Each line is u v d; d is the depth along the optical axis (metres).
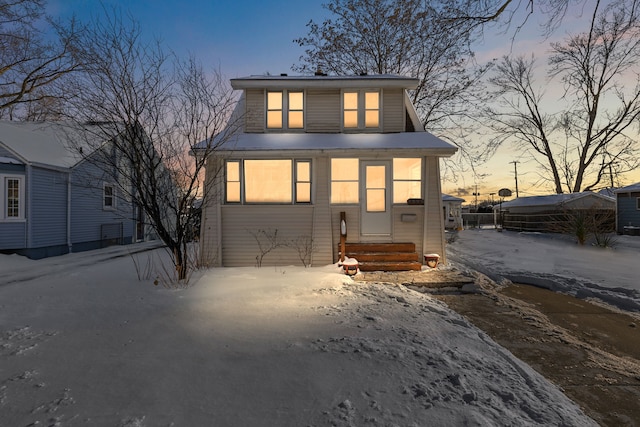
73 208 14.45
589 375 3.64
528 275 8.23
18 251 12.27
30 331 4.27
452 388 2.89
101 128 7.41
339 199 9.52
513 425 2.44
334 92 10.41
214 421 2.42
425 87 17.23
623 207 19.34
